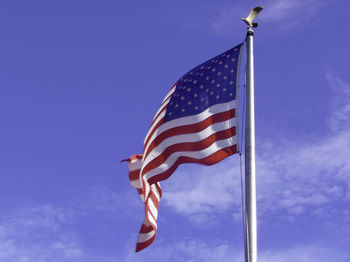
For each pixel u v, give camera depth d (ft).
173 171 56.29
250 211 47.62
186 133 56.65
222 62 58.65
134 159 66.39
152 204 59.26
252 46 57.26
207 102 56.85
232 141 53.62
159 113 60.85
